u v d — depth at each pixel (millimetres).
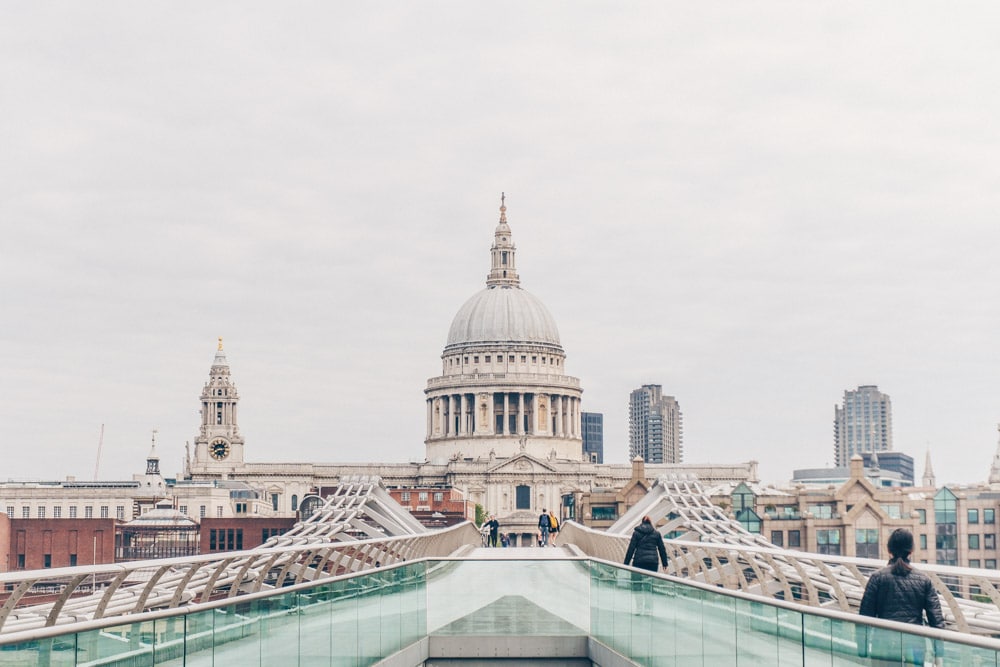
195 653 20250
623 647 33938
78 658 17094
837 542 188750
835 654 18797
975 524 193500
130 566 23734
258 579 33656
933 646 16344
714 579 52781
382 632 32469
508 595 38969
